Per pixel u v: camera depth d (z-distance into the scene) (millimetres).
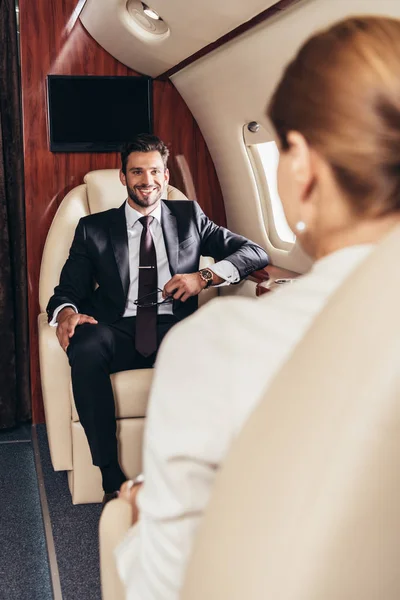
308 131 780
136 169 3090
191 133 3906
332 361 689
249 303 796
